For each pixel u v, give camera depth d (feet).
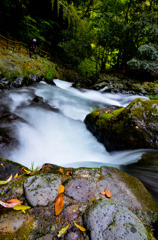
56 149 12.75
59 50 53.26
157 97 29.12
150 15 32.37
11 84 19.43
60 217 4.40
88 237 3.86
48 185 5.22
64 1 43.06
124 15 44.68
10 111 15.48
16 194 5.15
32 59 29.27
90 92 35.70
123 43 42.73
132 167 8.43
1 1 33.14
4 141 10.58
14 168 7.17
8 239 3.81
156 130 10.58
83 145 13.69
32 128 13.98
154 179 7.00
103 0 46.85
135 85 38.50
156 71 33.47
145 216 4.61
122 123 11.77
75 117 19.56
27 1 37.19
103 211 4.30
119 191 5.52
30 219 4.31
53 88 27.02
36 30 41.24
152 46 31.81
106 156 12.30
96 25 43.73
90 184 5.63
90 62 52.80
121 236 3.65
